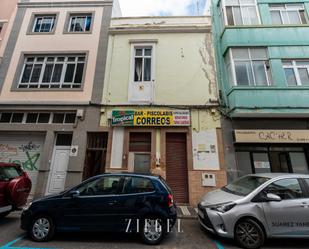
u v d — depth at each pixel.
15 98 9.43
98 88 9.44
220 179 8.12
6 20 10.91
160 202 4.50
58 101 9.24
